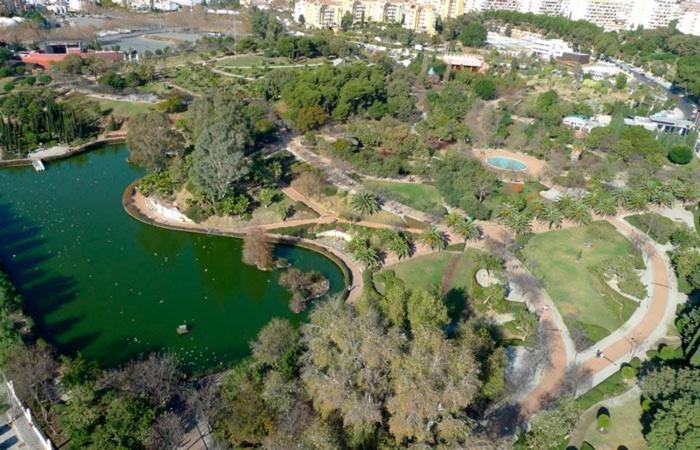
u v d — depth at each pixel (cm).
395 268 14450
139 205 17475
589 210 18188
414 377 7812
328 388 8162
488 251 15362
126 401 8612
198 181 15938
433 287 12812
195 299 13325
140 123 18725
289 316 12862
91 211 17112
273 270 14475
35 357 9812
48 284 13400
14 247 14862
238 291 13712
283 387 9031
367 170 19325
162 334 12038
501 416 9906
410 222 16612
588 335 12238
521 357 11438
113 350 11425
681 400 8788
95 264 14388
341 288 13850
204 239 15738
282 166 19625
